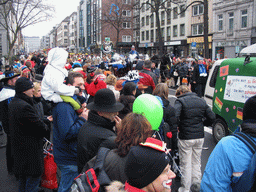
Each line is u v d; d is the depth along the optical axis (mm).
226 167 1837
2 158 5621
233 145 1839
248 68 4988
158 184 1423
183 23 39688
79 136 2457
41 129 3293
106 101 2432
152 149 1432
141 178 1392
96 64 13781
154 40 49312
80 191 1487
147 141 1470
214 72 6516
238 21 28859
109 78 5344
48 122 3918
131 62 13320
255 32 26812
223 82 5754
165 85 3957
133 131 1761
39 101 4324
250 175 1800
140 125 1774
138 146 1470
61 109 2932
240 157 1800
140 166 1385
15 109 3232
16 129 3252
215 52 32938
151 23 50000
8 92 4516
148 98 2695
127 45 59500
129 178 1434
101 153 1897
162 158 1416
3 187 4277
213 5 32156
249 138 1833
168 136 3531
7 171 4922
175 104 3961
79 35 94875
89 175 1553
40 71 12062
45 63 11844
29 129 3238
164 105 3857
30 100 3404
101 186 1574
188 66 15516
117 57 13391
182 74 15180
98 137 2320
